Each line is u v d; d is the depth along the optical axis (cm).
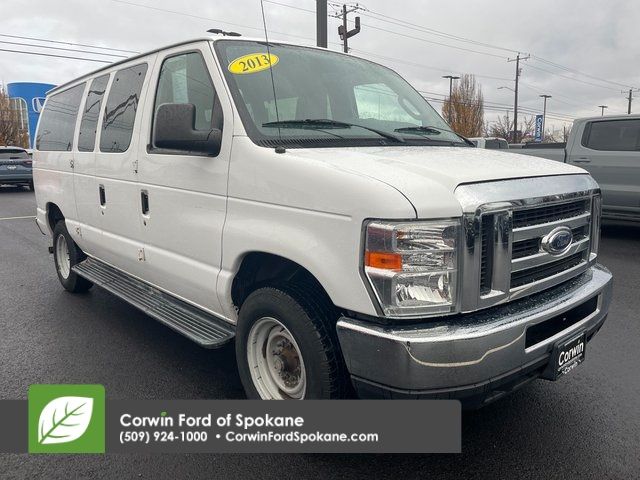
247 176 294
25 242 955
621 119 854
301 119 327
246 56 338
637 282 631
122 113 423
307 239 262
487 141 458
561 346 271
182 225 347
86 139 485
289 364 304
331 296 253
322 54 388
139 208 394
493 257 246
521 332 248
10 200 1770
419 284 234
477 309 244
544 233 271
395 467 283
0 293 614
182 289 365
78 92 527
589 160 880
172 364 413
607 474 275
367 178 244
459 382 234
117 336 473
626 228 995
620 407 341
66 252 598
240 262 309
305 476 277
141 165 384
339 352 273
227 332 337
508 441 305
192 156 334
